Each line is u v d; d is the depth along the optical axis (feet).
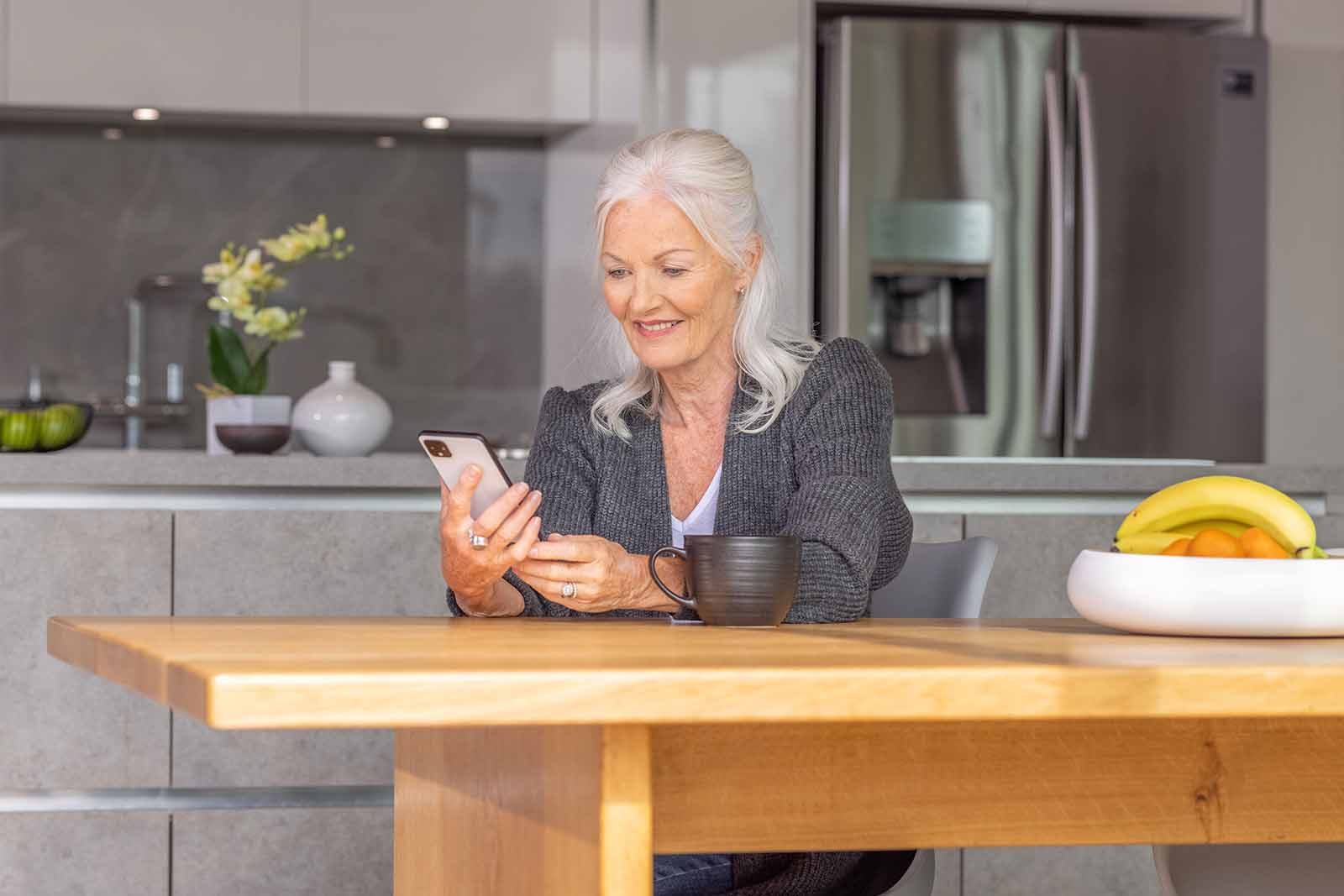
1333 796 3.74
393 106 13.46
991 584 9.02
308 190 14.80
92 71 13.14
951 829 3.57
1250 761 3.70
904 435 13.05
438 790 4.68
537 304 15.14
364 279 14.90
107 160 14.47
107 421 14.38
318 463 8.45
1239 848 5.56
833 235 13.14
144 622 4.55
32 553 8.17
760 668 3.19
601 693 3.10
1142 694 3.28
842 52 12.94
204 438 14.52
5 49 13.03
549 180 15.03
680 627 4.55
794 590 4.64
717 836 3.48
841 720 3.30
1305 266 14.03
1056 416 13.16
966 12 13.67
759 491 5.79
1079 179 13.19
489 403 15.08
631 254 5.57
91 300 14.43
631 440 5.99
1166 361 13.30
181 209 14.58
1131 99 13.16
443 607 8.51
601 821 3.32
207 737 8.23
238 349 9.77
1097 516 9.14
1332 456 14.10
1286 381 14.02
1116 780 3.64
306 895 8.27
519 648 3.68
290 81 13.35
